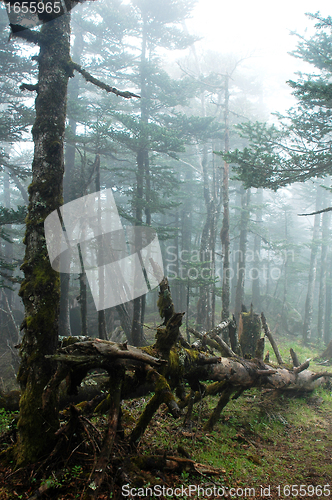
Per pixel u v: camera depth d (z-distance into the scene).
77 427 4.54
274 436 6.59
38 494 3.64
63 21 5.05
